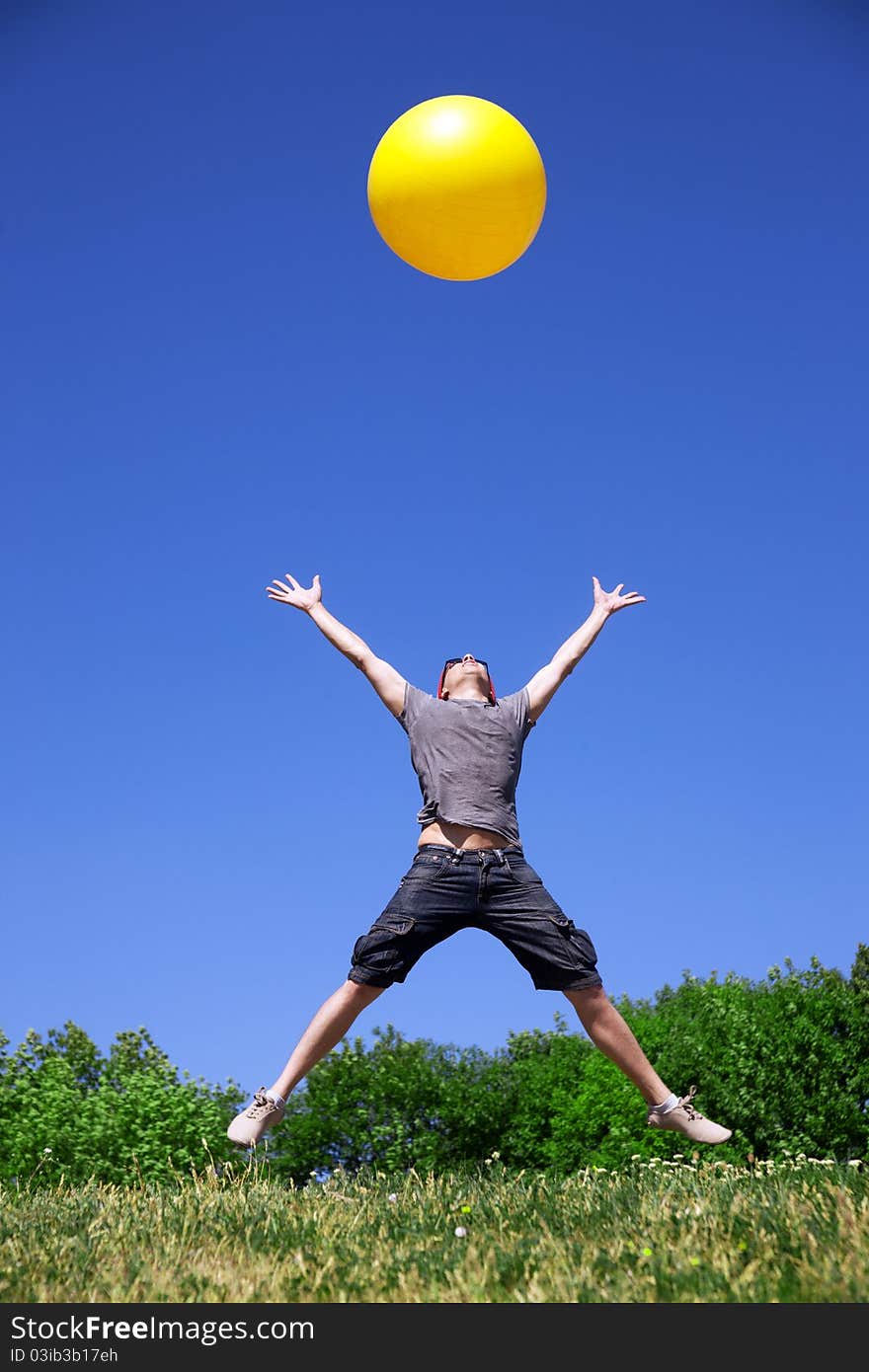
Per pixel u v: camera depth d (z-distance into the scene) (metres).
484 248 5.35
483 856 5.26
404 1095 32.06
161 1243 4.38
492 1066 33.41
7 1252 4.18
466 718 5.51
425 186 5.15
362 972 5.24
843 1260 3.59
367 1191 5.51
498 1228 4.45
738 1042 26.52
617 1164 26.20
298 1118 32.16
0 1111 24.14
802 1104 25.70
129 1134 23.55
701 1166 5.63
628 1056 5.39
